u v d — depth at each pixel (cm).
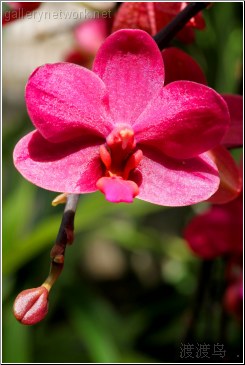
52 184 29
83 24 44
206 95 29
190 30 34
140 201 50
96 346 48
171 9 33
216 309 44
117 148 29
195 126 29
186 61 31
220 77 51
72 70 29
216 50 51
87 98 29
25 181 50
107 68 29
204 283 41
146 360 47
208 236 41
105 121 30
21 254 46
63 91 29
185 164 30
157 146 30
